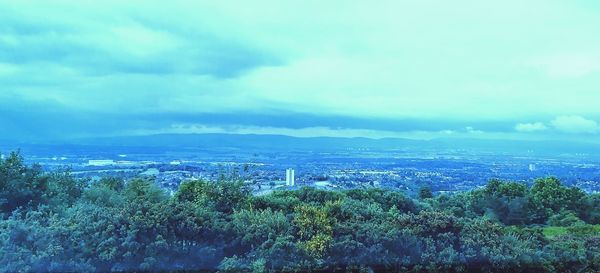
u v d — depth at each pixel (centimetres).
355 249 800
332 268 787
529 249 860
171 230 765
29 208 873
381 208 1069
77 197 1019
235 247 797
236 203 958
